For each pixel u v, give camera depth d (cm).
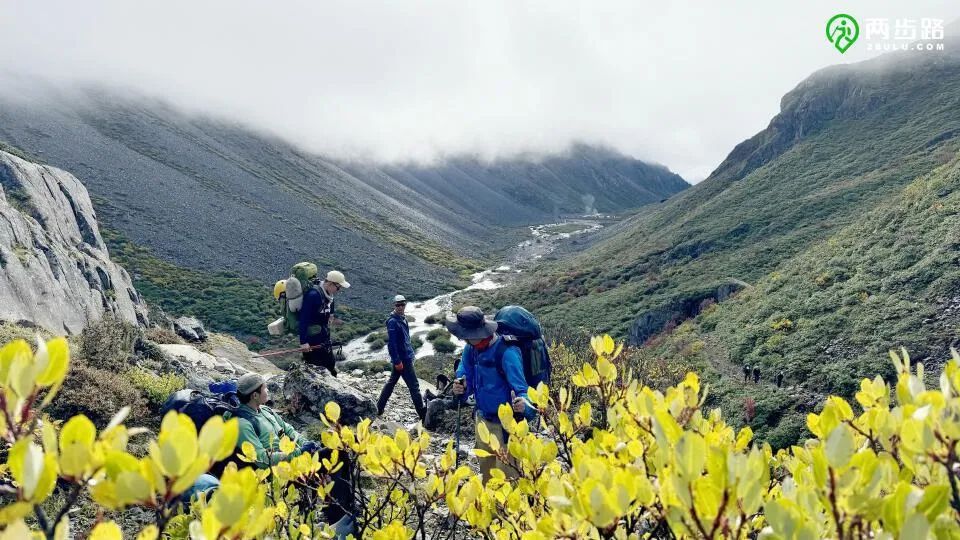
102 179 8119
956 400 113
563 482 143
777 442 1739
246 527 94
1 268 1596
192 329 1962
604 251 9869
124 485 80
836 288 2675
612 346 224
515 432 199
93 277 2309
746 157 10750
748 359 2447
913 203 3095
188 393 421
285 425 425
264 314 5766
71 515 417
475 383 387
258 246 8231
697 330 3516
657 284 5291
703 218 7669
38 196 2920
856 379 1889
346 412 729
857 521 102
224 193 9706
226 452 84
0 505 389
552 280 7444
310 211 10756
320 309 773
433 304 7762
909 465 116
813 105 9762
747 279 4409
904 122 7812
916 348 1891
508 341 374
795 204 6256
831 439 102
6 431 83
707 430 173
